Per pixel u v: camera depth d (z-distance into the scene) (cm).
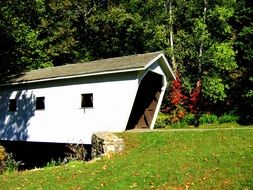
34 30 3638
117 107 1858
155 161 1238
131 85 1809
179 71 3170
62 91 2117
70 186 1105
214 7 3138
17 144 2634
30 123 2300
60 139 2108
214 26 3167
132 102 1806
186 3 3312
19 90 2389
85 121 1992
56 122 2136
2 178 1339
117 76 1869
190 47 3144
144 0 3597
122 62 1944
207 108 3102
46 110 2202
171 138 1570
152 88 2170
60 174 1268
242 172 1060
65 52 3694
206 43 3095
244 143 1354
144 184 1042
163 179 1062
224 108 3134
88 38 3900
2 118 2498
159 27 3253
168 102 2928
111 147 1484
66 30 3738
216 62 2934
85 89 2002
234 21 3206
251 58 2786
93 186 1073
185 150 1344
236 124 2642
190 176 1066
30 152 2702
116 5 3797
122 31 3641
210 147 1341
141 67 1739
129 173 1140
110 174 1170
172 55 3148
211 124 2756
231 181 1008
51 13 3884
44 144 2602
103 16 3600
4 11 3222
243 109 2970
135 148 1498
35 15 3812
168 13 3362
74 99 2052
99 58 3894
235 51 3066
